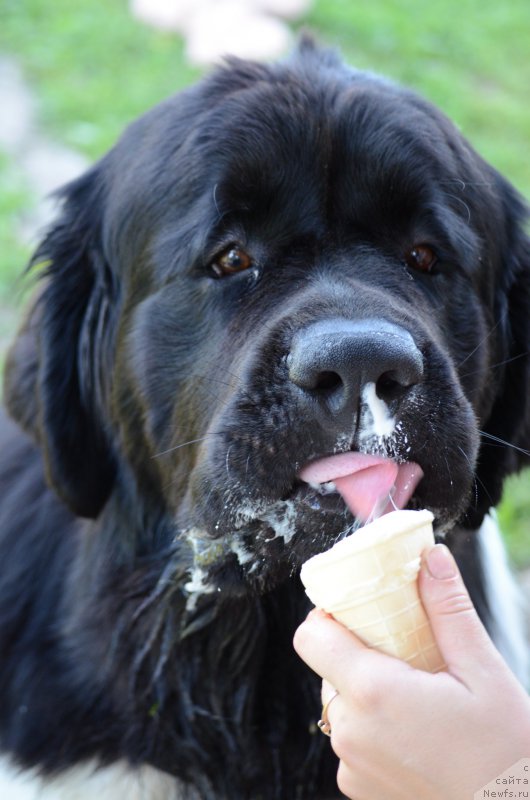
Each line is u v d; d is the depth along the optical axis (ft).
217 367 2.82
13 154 7.23
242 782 3.02
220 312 2.87
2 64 8.66
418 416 2.59
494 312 3.17
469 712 2.37
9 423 3.48
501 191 3.26
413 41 9.66
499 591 3.31
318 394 2.56
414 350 2.54
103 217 3.14
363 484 2.54
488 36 10.34
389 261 2.87
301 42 3.22
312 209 2.86
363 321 2.59
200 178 2.89
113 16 9.57
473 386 2.98
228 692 3.00
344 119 2.88
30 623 3.14
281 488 2.61
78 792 3.00
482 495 3.15
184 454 2.89
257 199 2.86
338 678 2.40
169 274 2.93
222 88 2.97
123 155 3.11
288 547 2.64
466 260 2.97
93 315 3.17
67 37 9.09
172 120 3.00
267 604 2.96
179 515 2.86
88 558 3.10
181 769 2.99
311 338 2.56
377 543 2.36
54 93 8.05
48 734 3.01
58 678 3.05
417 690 2.37
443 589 2.40
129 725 2.98
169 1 9.31
